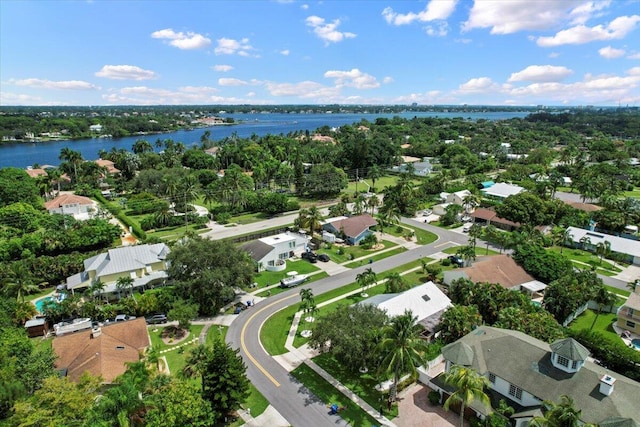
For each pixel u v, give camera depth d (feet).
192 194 401.08
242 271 205.77
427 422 129.80
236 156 630.74
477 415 129.80
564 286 202.39
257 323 194.80
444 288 228.02
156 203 407.44
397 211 366.02
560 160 638.12
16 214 320.50
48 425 102.37
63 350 155.84
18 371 129.29
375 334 140.15
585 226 341.41
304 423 129.39
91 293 209.97
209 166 608.60
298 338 181.37
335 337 143.33
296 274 247.70
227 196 404.36
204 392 126.41
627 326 189.47
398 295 189.26
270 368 158.81
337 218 356.18
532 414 118.32
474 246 299.99
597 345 159.22
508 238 291.99
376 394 143.84
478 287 195.62
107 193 476.13
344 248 303.89
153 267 236.84
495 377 135.54
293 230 341.82
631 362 150.61
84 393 116.78
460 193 426.10
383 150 635.66
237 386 127.54
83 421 105.91
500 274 229.25
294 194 487.20
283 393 144.05
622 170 555.28
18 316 186.80
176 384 122.42
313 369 158.40
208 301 201.26
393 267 267.39
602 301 197.06
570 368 125.08
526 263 241.35
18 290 205.67
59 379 119.55
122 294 220.64
